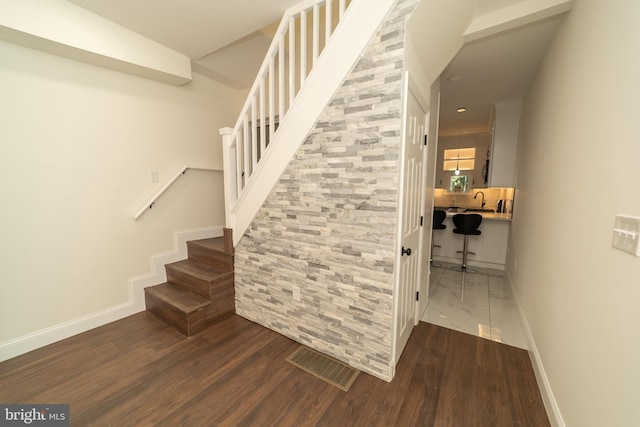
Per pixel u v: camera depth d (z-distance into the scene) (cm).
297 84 316
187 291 266
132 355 201
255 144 233
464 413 149
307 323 210
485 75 291
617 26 113
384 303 169
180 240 309
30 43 192
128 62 232
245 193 242
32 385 171
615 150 109
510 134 375
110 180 248
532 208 251
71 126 222
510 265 361
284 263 220
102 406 155
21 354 202
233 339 222
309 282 205
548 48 228
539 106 252
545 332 178
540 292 200
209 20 220
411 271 212
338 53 170
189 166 308
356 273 179
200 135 324
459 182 593
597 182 123
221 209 356
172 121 295
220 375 179
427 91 212
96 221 240
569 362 135
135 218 265
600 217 117
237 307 265
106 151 244
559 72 194
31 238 206
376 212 166
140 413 150
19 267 202
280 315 228
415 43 164
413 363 191
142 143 270
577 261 138
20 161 198
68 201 223
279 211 218
